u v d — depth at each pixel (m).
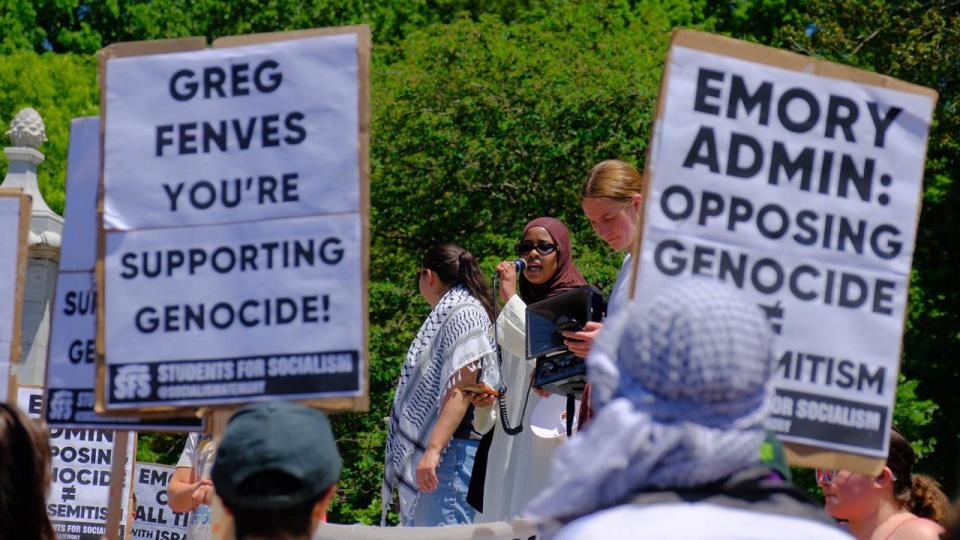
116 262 4.62
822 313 4.34
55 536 4.08
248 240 4.55
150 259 4.61
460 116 26.67
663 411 2.64
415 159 26.03
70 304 5.22
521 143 26.05
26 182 13.22
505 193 26.47
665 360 2.63
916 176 4.45
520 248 7.69
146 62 4.67
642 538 2.58
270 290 4.52
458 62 27.47
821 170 4.38
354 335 4.45
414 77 26.98
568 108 25.78
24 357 12.60
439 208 26.44
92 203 5.28
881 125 4.44
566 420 6.52
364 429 22.64
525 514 2.76
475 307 7.41
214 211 4.58
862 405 4.35
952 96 24.94
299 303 4.49
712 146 4.32
